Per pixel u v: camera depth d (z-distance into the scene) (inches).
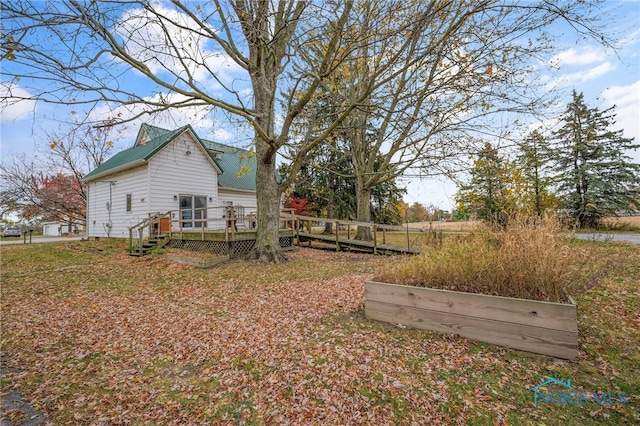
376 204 825.5
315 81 279.7
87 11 177.8
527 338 117.7
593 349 118.9
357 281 249.0
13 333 167.5
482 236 176.4
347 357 123.6
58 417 97.5
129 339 156.4
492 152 274.1
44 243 613.3
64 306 215.0
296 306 194.1
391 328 147.3
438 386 101.9
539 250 132.1
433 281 146.8
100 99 199.5
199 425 91.3
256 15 233.8
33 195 753.0
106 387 113.9
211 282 275.1
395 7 236.8
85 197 786.8
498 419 85.3
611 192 722.2
